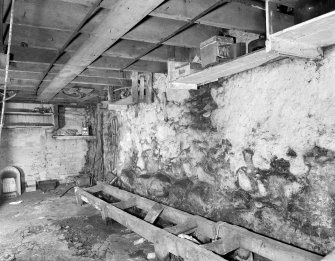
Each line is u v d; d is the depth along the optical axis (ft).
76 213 14.14
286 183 7.22
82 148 22.44
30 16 6.36
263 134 7.79
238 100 8.55
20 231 11.74
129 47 9.38
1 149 19.34
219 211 9.36
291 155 7.07
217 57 7.00
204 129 9.98
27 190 20.02
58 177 21.52
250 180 8.24
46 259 9.18
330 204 6.27
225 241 7.64
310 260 6.18
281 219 7.41
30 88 15.49
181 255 7.63
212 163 9.64
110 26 6.61
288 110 7.11
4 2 5.95
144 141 14.01
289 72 7.06
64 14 6.71
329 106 6.21
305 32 4.87
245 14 7.02
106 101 18.25
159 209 10.55
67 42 7.69
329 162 6.26
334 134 6.14
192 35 8.33
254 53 5.93
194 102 10.47
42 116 20.95
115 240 10.61
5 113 19.36
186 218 9.61
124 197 13.55
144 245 10.11
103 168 20.16
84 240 10.65
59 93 17.63
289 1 5.27
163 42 7.98
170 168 11.93
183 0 6.28
